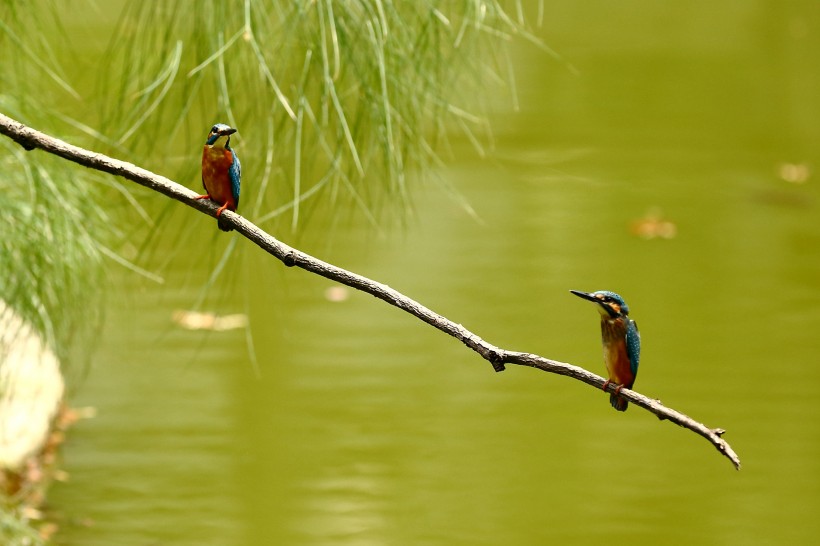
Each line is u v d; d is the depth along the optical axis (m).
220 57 6.72
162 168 8.17
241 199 7.77
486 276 14.38
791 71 26.41
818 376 11.59
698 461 10.14
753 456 10.09
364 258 14.75
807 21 32.38
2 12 7.86
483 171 18.53
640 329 12.83
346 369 11.97
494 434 10.66
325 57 6.67
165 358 12.14
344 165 9.44
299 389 11.48
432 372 11.91
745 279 14.38
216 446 10.38
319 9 6.64
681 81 25.28
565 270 14.61
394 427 10.72
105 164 4.58
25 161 7.56
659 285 14.16
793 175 18.75
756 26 31.69
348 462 10.12
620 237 15.92
